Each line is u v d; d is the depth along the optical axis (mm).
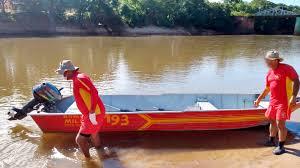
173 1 58500
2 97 10219
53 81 12883
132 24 52188
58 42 31766
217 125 7074
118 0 54406
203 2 62469
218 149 6535
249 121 7145
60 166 5902
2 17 43031
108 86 12141
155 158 6211
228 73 15344
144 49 26703
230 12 67625
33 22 44562
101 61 18875
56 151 6465
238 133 7266
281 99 6023
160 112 6883
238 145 6680
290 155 6086
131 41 35844
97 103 6008
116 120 6891
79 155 6328
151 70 15883
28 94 10648
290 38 47719
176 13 58500
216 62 19234
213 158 6164
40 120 6859
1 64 17062
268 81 6266
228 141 6883
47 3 46250
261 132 7305
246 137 7059
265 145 6617
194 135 7199
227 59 20797
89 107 5910
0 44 28484
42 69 15648
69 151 6488
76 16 47906
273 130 6484
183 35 55000
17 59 19000
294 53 25312
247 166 5770
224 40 41438
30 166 5887
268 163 5828
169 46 30203
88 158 6203
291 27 65438
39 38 36875
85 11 48906
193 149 6559
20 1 46125
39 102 7414
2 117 8219
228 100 8250
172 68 16609
